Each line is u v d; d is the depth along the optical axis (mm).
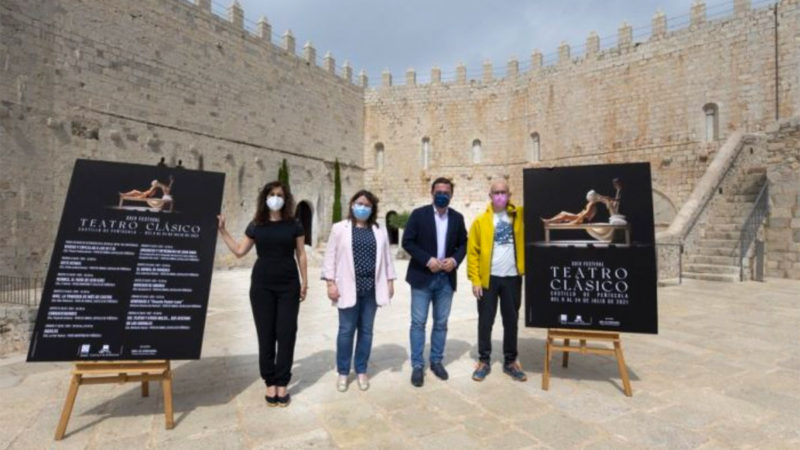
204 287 4172
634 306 4496
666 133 21969
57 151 15180
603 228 4652
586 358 5668
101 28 16578
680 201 21438
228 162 21984
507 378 4973
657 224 22312
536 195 4883
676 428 3783
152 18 18453
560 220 4770
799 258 11961
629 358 5648
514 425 3863
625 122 23453
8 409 4227
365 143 32625
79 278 3904
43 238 14750
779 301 9250
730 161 15219
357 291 4637
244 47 23000
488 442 3578
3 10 13711
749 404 4250
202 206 4352
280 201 4324
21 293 12500
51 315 3783
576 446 3506
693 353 5832
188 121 19984
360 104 32188
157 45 18656
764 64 19062
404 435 3701
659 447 3479
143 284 4027
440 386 4762
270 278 4289
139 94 17938
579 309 4629
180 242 4203
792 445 3504
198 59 20484
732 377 4957
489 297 4934
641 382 4824
